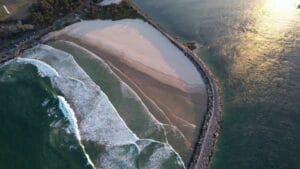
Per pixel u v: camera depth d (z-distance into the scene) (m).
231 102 86.62
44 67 97.38
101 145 80.56
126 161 77.50
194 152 78.19
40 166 77.06
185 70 94.81
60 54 101.44
